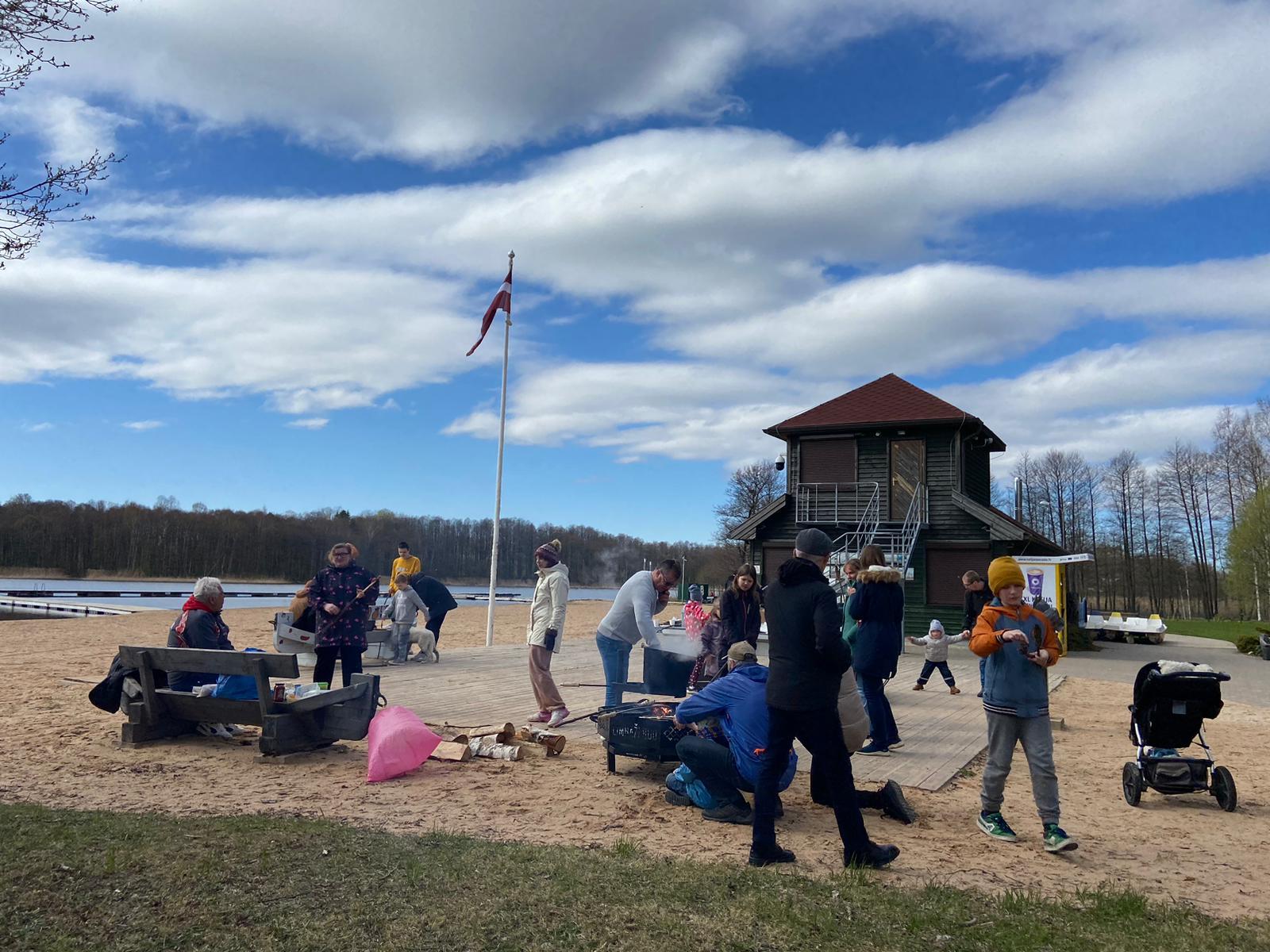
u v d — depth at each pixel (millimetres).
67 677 12242
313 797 6113
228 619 24141
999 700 5656
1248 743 9969
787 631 4895
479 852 4703
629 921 3812
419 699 10891
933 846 5434
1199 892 4766
